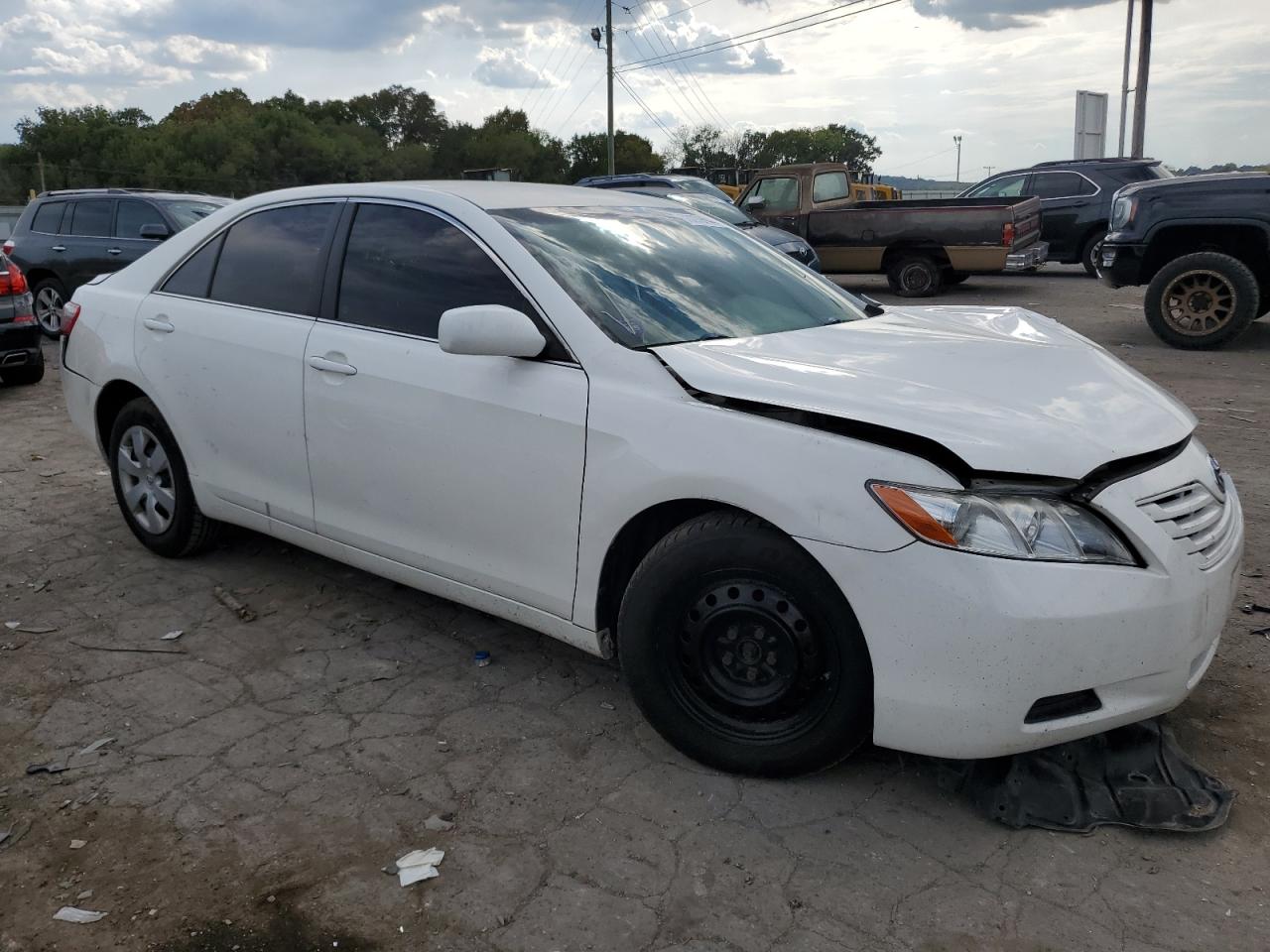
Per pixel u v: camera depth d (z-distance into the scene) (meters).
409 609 4.21
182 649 3.85
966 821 2.73
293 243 4.00
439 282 3.47
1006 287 16.77
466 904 2.45
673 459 2.80
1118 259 10.54
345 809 2.83
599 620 3.12
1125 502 2.56
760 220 16.12
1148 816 2.68
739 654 2.85
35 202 13.03
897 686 2.56
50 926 2.39
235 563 4.70
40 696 3.49
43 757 3.11
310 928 2.38
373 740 3.20
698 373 2.88
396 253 3.63
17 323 8.98
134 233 12.05
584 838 2.69
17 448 6.92
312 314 3.83
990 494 2.48
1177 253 10.39
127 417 4.62
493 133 108.56
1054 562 2.46
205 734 3.24
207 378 4.13
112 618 4.12
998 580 2.44
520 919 2.40
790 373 2.84
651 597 2.89
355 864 2.60
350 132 103.69
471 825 2.75
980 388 2.82
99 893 2.50
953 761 2.93
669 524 3.05
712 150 104.31
